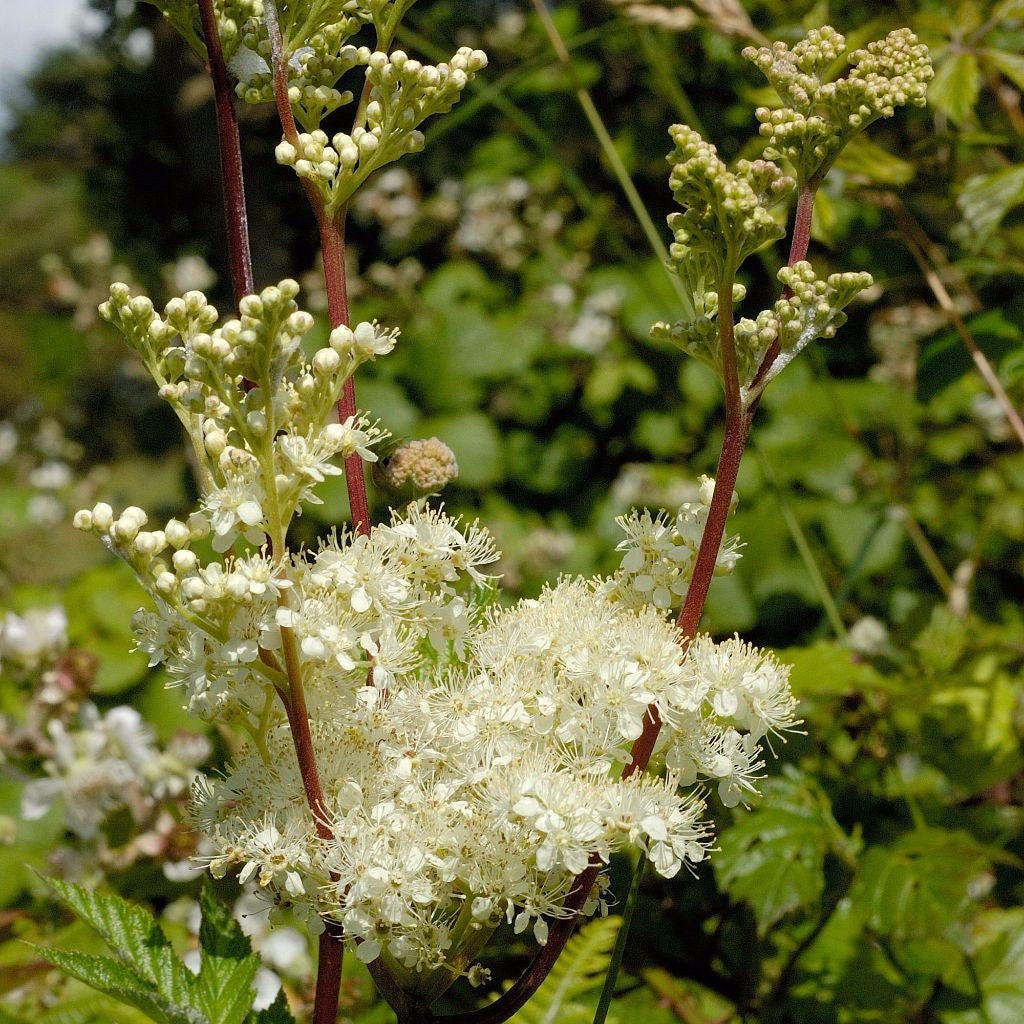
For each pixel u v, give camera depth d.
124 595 0.51
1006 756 0.34
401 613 0.19
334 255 0.19
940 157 0.39
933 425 0.71
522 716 0.18
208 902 0.20
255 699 0.18
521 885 0.17
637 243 0.86
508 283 0.91
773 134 0.17
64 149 1.31
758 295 0.71
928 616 0.37
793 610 0.62
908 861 0.28
